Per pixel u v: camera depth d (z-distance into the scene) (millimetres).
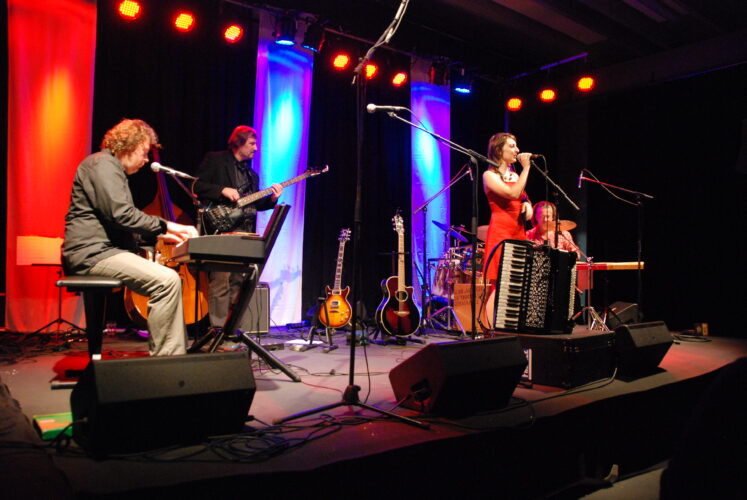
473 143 7754
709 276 6602
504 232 3672
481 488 2207
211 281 4551
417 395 2404
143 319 4496
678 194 6895
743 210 6355
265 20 5949
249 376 1996
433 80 7117
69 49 4941
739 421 924
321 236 6480
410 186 7121
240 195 4633
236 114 5867
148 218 2689
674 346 4859
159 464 1703
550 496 2463
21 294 4734
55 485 1368
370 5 5980
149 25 5348
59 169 4891
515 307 3150
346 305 5066
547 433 2486
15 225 4746
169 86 5434
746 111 6387
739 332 6312
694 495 936
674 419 3281
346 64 6145
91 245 2646
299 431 2113
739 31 6531
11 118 4746
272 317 5980
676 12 6363
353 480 1820
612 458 2850
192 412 1867
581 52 7387
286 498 1694
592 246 7742
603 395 2867
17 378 2912
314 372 3395
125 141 2787
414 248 7062
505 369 2479
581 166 7895
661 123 7086
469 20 6539
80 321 4918
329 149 6520
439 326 6090
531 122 8086
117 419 1708
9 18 4738
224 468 1686
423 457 2016
